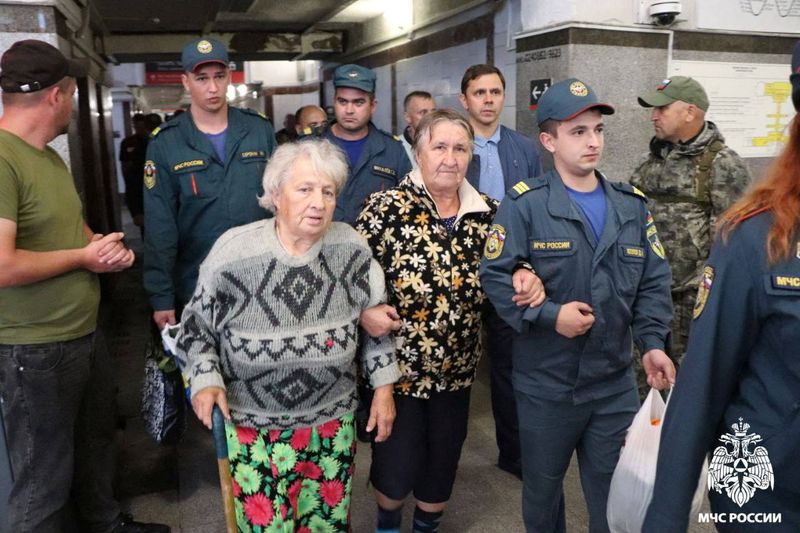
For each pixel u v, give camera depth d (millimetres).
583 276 1888
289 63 13766
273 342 1771
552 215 1905
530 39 4113
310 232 1725
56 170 2094
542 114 1940
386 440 2160
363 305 1919
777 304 1089
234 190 2801
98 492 2439
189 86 2760
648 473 1707
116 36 8250
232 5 6691
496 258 1950
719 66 4180
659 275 1950
